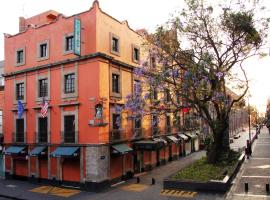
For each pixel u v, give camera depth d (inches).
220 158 983.0
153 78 883.4
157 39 902.4
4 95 1182.3
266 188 735.7
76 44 921.5
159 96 1058.7
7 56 1182.9
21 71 1115.9
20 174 1114.7
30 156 1071.6
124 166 1039.0
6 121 1168.8
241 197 697.0
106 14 987.3
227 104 989.2
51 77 1037.8
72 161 966.4
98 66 930.1
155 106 940.6
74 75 983.6
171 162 1406.3
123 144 1024.9
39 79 1071.0
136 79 1128.8
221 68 873.5
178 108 919.7
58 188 948.0
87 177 916.6
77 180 951.6
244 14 856.9
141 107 909.8
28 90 1103.0
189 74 867.4
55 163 1003.9
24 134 1098.7
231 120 2549.2
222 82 927.0
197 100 892.0
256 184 808.9
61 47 1012.5
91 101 934.4
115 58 1019.9
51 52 1041.5
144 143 1069.1
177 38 909.8
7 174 1139.3
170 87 916.6
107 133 952.3
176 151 1499.8
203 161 1031.0
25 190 927.7
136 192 850.1
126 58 1089.4
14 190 928.3
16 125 1136.8
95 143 916.0
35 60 1087.0
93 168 906.7
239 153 1210.6
